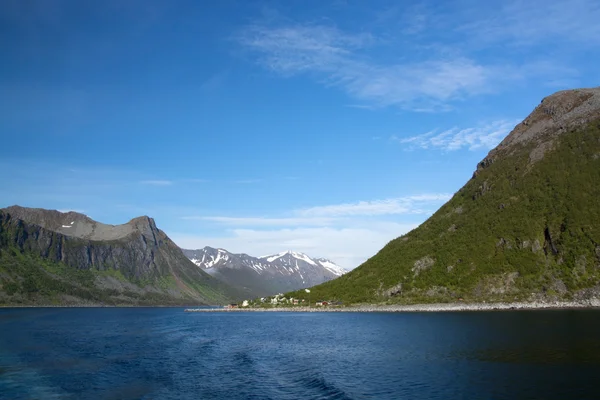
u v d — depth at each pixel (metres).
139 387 55.59
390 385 53.56
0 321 187.88
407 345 85.00
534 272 158.12
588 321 105.12
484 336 89.81
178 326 158.25
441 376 56.59
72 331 138.00
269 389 53.75
